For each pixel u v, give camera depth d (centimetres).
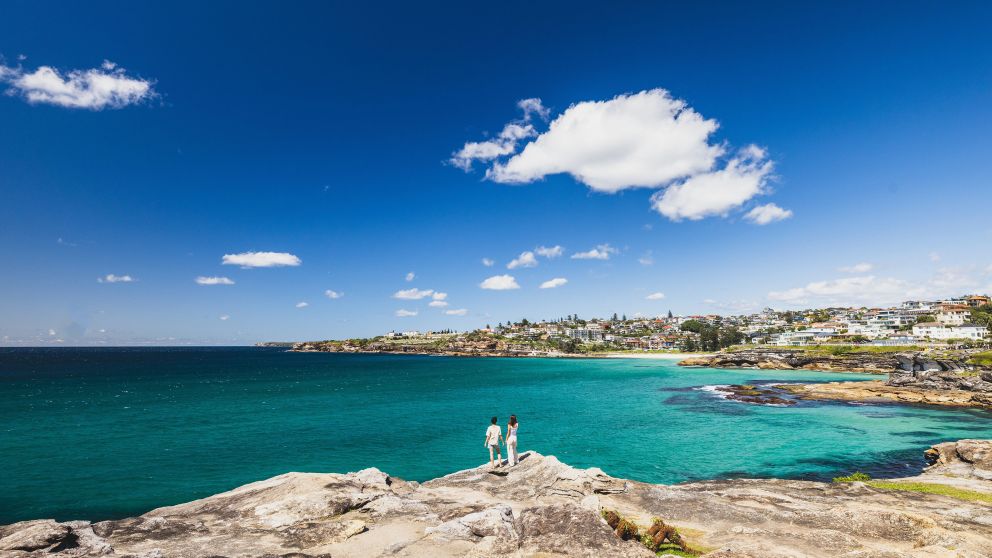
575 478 1953
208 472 3192
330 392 8075
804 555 1141
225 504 1706
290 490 1767
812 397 7138
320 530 1348
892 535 1404
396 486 2000
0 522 2347
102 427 4772
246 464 3397
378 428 4756
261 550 1206
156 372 13288
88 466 3322
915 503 1888
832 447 3850
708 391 8069
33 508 2525
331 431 4591
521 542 1216
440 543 1250
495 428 2248
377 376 11931
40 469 3238
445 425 4928
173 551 1185
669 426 4809
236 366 16588
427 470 3291
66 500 2645
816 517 1542
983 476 2536
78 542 1222
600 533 1223
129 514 2464
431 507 1628
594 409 6031
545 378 11194
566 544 1184
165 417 5406
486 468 2266
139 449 3825
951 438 4200
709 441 4094
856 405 6306
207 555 1157
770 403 6538
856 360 12300
